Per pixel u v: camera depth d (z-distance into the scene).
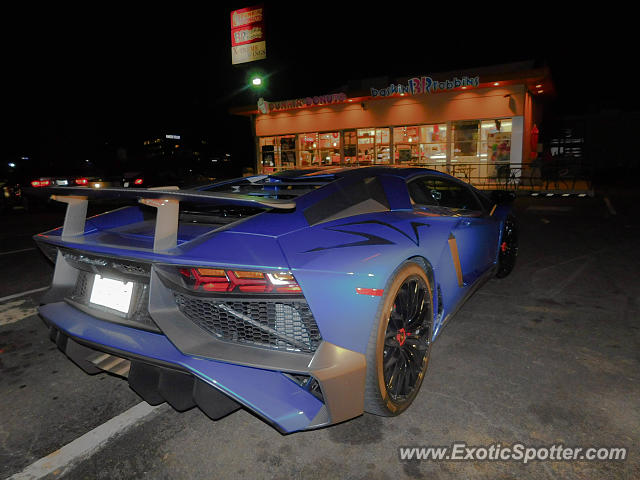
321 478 1.74
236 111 20.91
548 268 4.76
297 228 1.98
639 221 7.85
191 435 2.05
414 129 17.41
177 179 14.94
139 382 2.02
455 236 2.85
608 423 2.03
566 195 13.15
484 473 1.74
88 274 2.29
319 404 1.77
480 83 14.84
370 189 2.54
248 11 26.73
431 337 2.38
